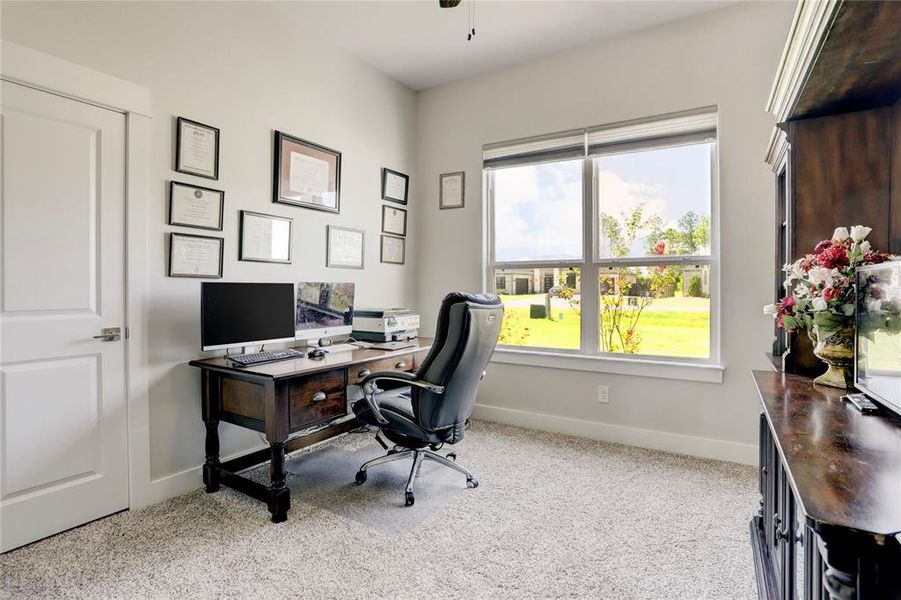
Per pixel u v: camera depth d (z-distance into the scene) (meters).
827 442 0.99
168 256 2.24
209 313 2.18
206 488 2.33
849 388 1.47
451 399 2.18
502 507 2.14
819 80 1.43
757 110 2.61
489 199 3.63
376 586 1.57
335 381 2.29
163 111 2.22
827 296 1.46
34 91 1.81
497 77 3.49
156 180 2.20
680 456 2.80
